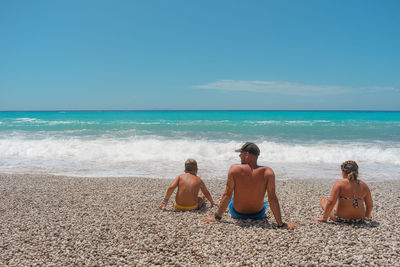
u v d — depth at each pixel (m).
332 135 18.44
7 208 4.94
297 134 18.92
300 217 4.58
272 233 3.73
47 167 9.77
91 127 23.05
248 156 4.18
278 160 11.39
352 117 42.72
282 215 4.70
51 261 2.98
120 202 5.41
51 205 5.16
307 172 9.24
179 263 2.95
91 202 5.39
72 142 13.91
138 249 3.28
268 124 27.08
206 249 3.28
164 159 11.38
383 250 3.20
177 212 4.80
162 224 4.12
